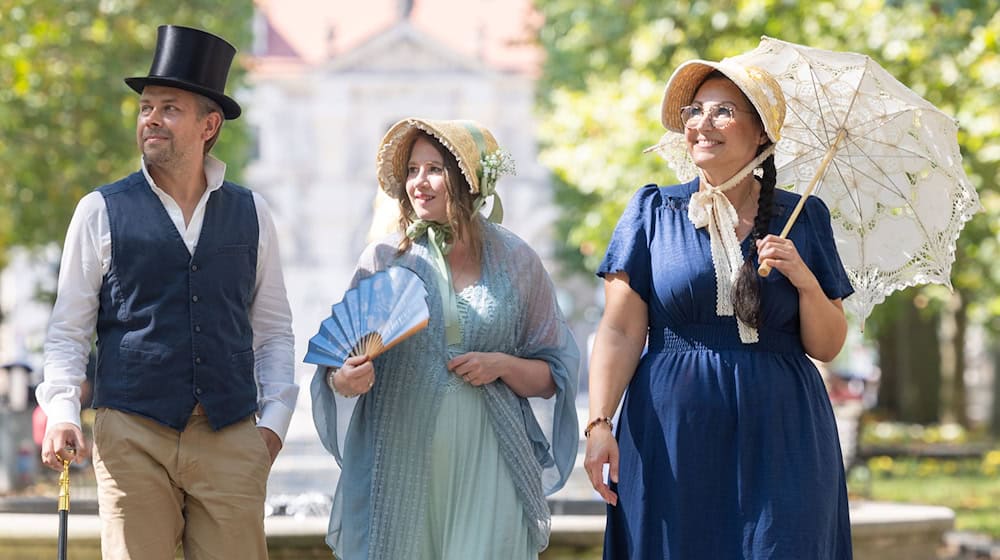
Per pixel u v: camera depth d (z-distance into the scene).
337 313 10.47
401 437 10.48
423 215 10.73
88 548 13.31
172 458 10.16
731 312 9.51
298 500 16.81
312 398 10.73
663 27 37.00
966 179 10.58
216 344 10.30
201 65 10.35
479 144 10.72
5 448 32.53
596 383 9.72
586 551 13.30
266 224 10.85
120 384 10.15
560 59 56.97
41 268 79.31
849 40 30.78
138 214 10.30
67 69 43.88
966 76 29.17
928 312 49.03
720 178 9.72
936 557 15.81
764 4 33.75
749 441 9.39
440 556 10.47
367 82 136.75
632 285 9.78
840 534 9.74
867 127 10.60
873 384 90.06
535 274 10.93
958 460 46.78
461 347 10.59
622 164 36.38
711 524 9.39
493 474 10.50
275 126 137.50
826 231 9.99
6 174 44.03
